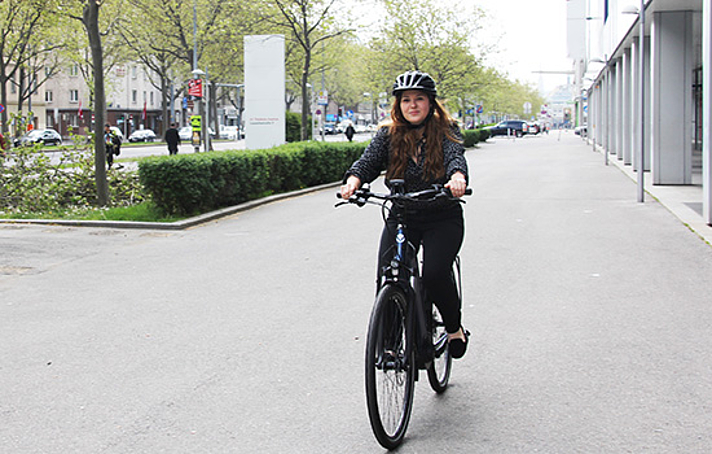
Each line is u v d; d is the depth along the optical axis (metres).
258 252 10.69
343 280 8.74
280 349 6.12
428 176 4.59
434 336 4.90
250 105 26.92
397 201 4.42
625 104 29.17
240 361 5.83
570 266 9.38
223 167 14.98
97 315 7.34
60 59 64.81
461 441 4.32
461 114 61.44
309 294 8.06
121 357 5.99
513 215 14.38
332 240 11.66
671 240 11.22
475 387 5.23
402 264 4.36
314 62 46.56
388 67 47.66
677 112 19.69
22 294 8.30
